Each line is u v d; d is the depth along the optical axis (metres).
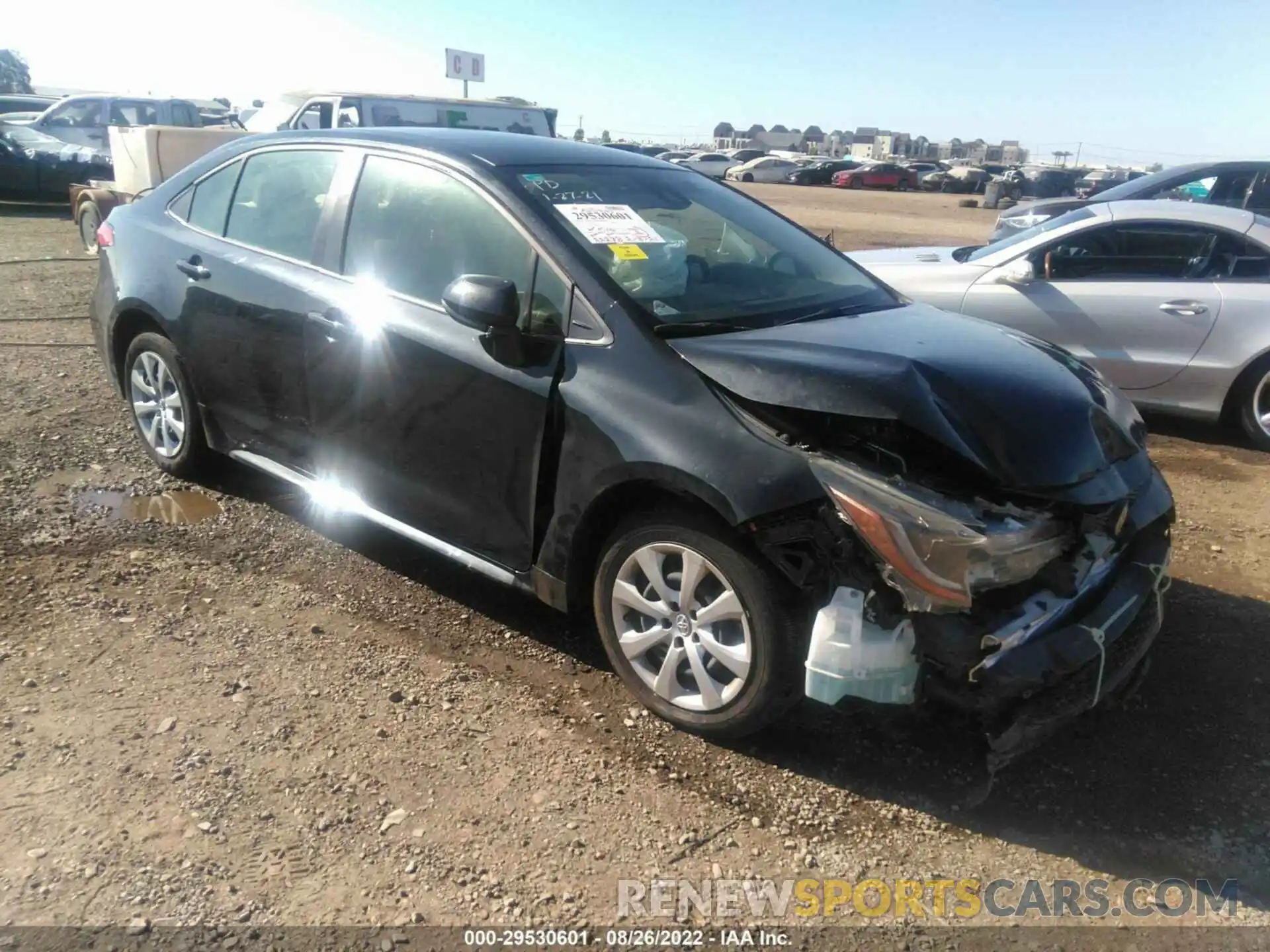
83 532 4.22
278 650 3.45
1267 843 2.79
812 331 3.31
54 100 22.89
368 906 2.40
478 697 3.25
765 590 2.80
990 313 6.55
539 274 3.34
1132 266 6.32
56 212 16.17
